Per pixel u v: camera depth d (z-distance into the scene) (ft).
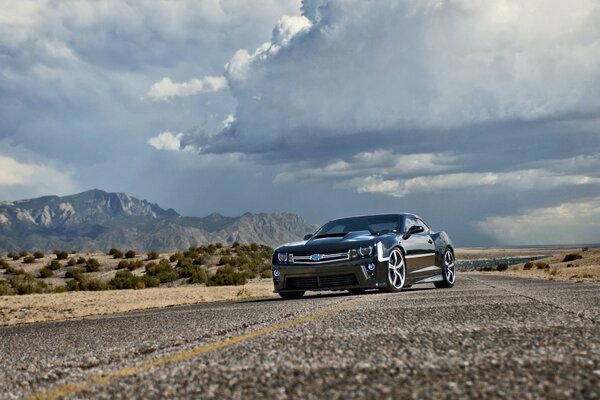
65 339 17.61
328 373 9.07
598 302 19.89
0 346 16.83
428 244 38.55
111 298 47.01
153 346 14.34
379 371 9.04
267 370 9.60
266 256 149.28
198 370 9.99
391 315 18.06
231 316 21.29
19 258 153.38
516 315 16.53
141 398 8.19
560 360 9.40
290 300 30.81
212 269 124.77
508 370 8.80
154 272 115.55
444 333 13.25
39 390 9.36
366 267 33.53
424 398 7.29
